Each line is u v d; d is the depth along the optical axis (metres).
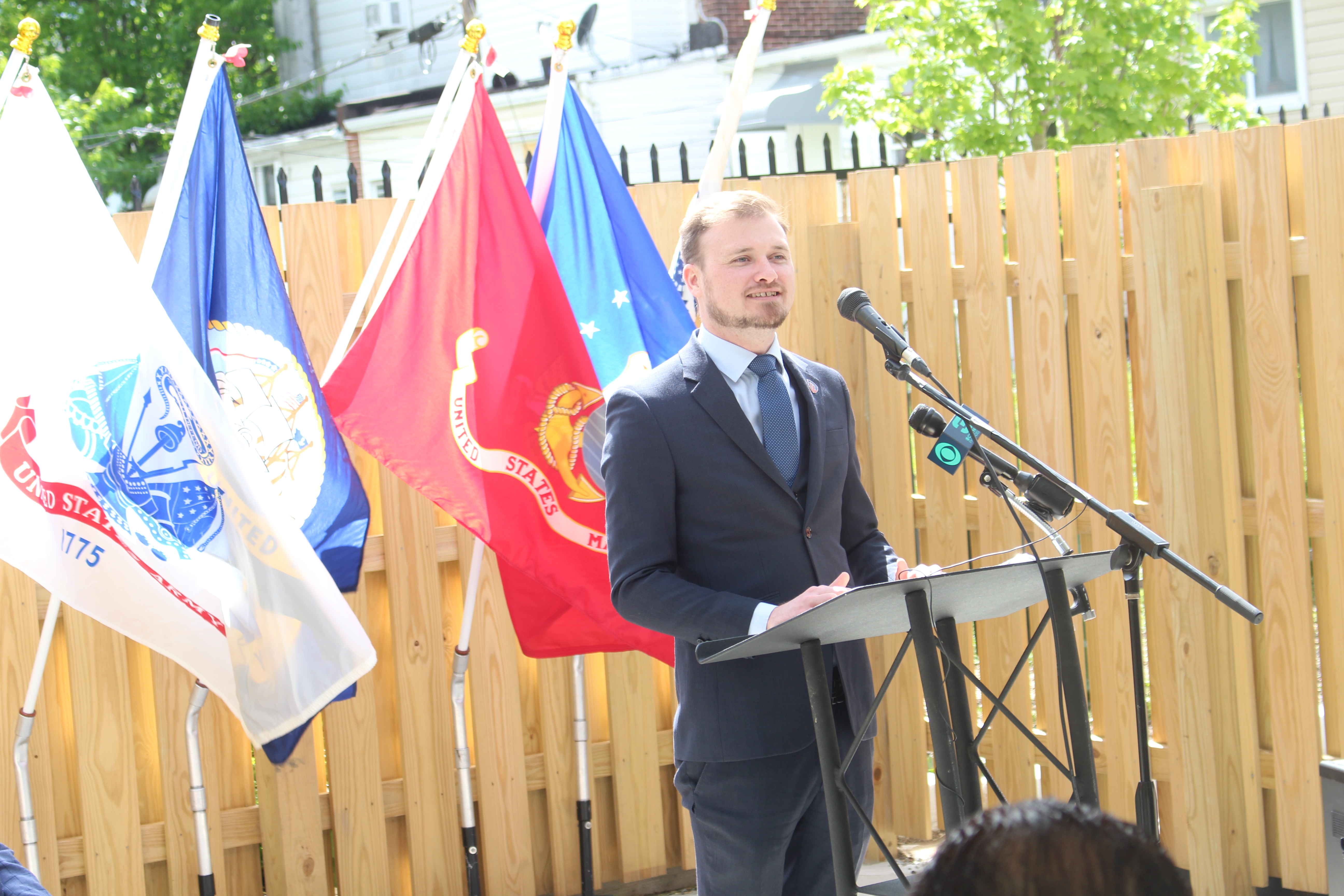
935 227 3.78
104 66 14.28
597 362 3.52
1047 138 7.10
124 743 3.44
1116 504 3.56
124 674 3.42
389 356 3.14
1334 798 2.60
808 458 2.47
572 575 3.20
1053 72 6.78
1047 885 0.78
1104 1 6.75
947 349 3.79
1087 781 1.91
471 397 3.18
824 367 2.66
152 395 2.85
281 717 2.94
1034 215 3.63
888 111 7.36
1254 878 3.49
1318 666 3.91
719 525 2.40
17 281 2.78
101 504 2.81
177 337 2.86
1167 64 6.75
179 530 2.87
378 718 3.74
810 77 12.68
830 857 2.50
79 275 2.82
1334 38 10.78
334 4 14.30
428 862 3.72
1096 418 3.57
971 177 3.73
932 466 3.88
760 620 2.17
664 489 2.39
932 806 4.22
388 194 4.05
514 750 3.78
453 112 3.25
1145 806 2.13
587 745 3.78
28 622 3.34
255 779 3.67
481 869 3.83
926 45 7.27
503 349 3.20
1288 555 3.35
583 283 3.53
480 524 3.16
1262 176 3.31
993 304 3.71
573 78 12.66
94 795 3.40
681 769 2.51
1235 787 3.48
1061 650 1.91
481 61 3.29
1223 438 3.43
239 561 2.91
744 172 4.87
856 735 2.42
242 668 2.91
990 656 3.84
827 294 3.94
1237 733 3.48
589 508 3.22
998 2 6.67
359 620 3.51
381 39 14.04
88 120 12.48
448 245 3.20
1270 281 3.31
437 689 3.70
